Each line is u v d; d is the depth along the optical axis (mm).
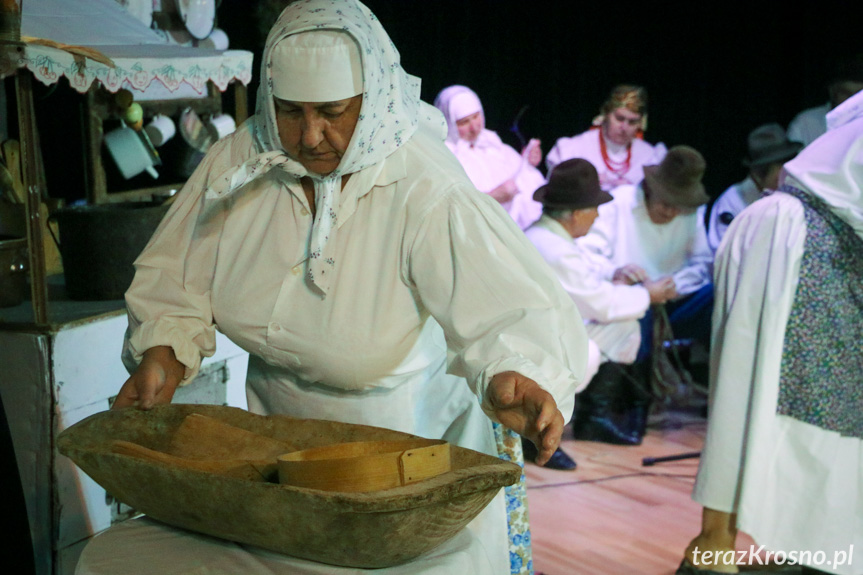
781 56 5391
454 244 1206
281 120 1233
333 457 1094
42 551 1856
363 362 1256
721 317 2430
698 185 4066
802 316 2293
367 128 1209
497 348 1117
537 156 4664
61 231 2027
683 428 3988
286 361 1307
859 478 2314
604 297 3684
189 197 1401
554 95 5543
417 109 1370
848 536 2297
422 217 1225
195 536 1142
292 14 1218
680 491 3264
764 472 2303
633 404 3857
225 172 1237
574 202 3594
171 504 1071
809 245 2293
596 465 3555
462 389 1435
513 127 5297
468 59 5426
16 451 1847
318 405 1345
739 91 5500
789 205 2320
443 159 1288
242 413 1267
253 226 1336
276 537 1020
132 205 2195
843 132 2299
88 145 2312
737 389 2359
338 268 1263
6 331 1812
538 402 1026
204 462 1098
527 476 3441
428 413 1395
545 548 2773
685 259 4184
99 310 1939
